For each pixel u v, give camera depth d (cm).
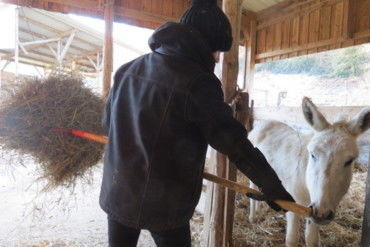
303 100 227
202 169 133
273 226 355
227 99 237
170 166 120
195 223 351
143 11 809
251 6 939
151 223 123
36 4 700
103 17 747
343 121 221
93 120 203
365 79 1720
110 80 704
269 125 359
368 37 714
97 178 485
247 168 120
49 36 1082
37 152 195
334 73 1886
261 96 1856
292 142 289
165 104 116
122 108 130
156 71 122
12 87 202
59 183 205
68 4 715
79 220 360
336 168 190
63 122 195
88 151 200
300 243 314
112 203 129
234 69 237
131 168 124
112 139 133
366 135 502
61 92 201
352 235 329
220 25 134
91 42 1123
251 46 980
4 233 321
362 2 718
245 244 315
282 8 894
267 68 2278
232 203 244
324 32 796
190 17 135
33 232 326
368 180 187
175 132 118
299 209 133
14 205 391
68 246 300
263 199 138
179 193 123
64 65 215
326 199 183
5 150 199
